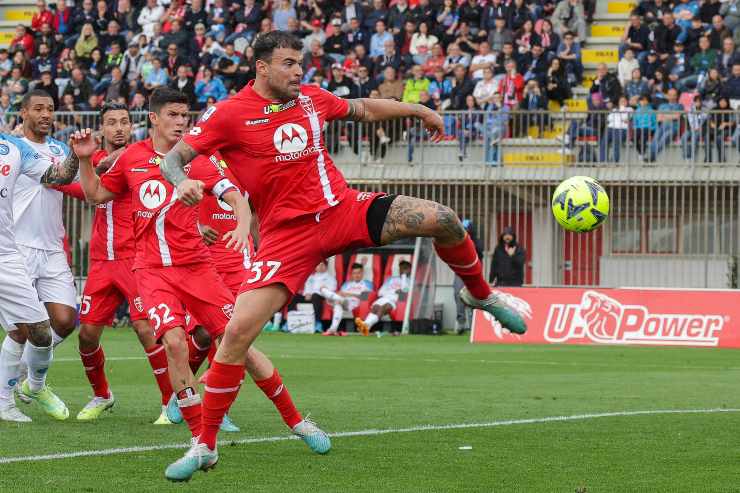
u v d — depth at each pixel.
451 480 14.24
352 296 53.09
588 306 46.81
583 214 19.27
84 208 55.16
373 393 25.42
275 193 14.71
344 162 54.34
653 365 35.09
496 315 15.53
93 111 60.12
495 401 23.70
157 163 18.81
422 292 53.16
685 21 58.59
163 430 19.11
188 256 18.69
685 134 50.06
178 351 17.66
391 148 53.84
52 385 27.22
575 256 51.94
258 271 14.59
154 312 18.12
